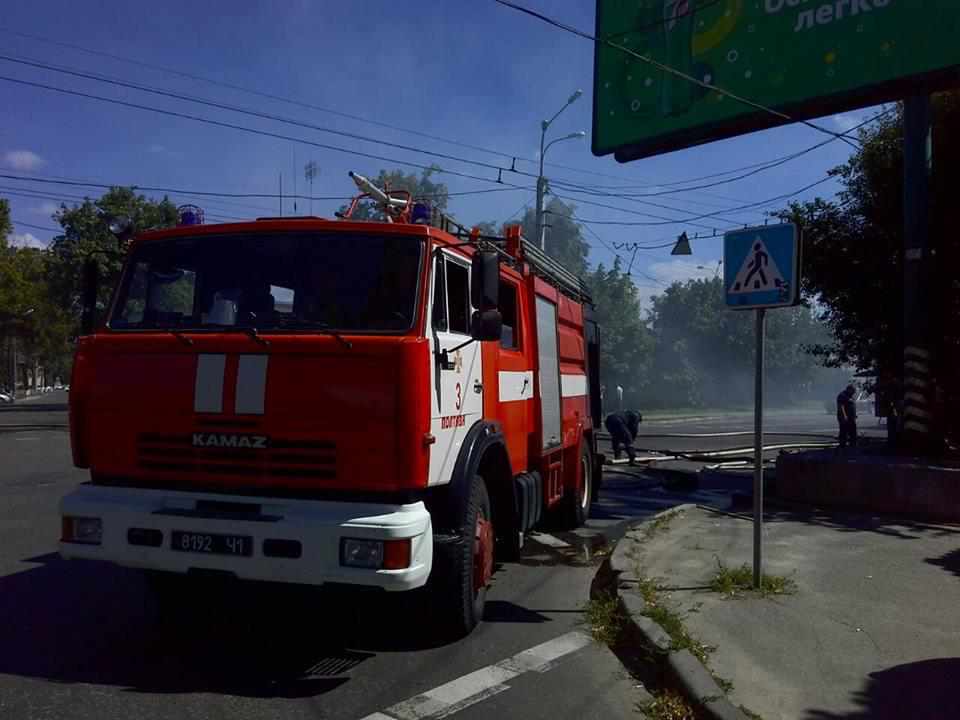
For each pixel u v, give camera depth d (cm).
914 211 1178
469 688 500
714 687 476
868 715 448
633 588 681
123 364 540
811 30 1288
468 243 588
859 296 1522
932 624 598
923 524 983
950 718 444
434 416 525
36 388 12275
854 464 1086
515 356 753
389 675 518
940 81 1152
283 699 476
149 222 4622
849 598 662
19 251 4588
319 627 607
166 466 527
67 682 490
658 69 1500
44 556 802
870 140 1515
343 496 504
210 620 616
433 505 564
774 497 1180
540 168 2689
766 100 1345
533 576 796
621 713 473
